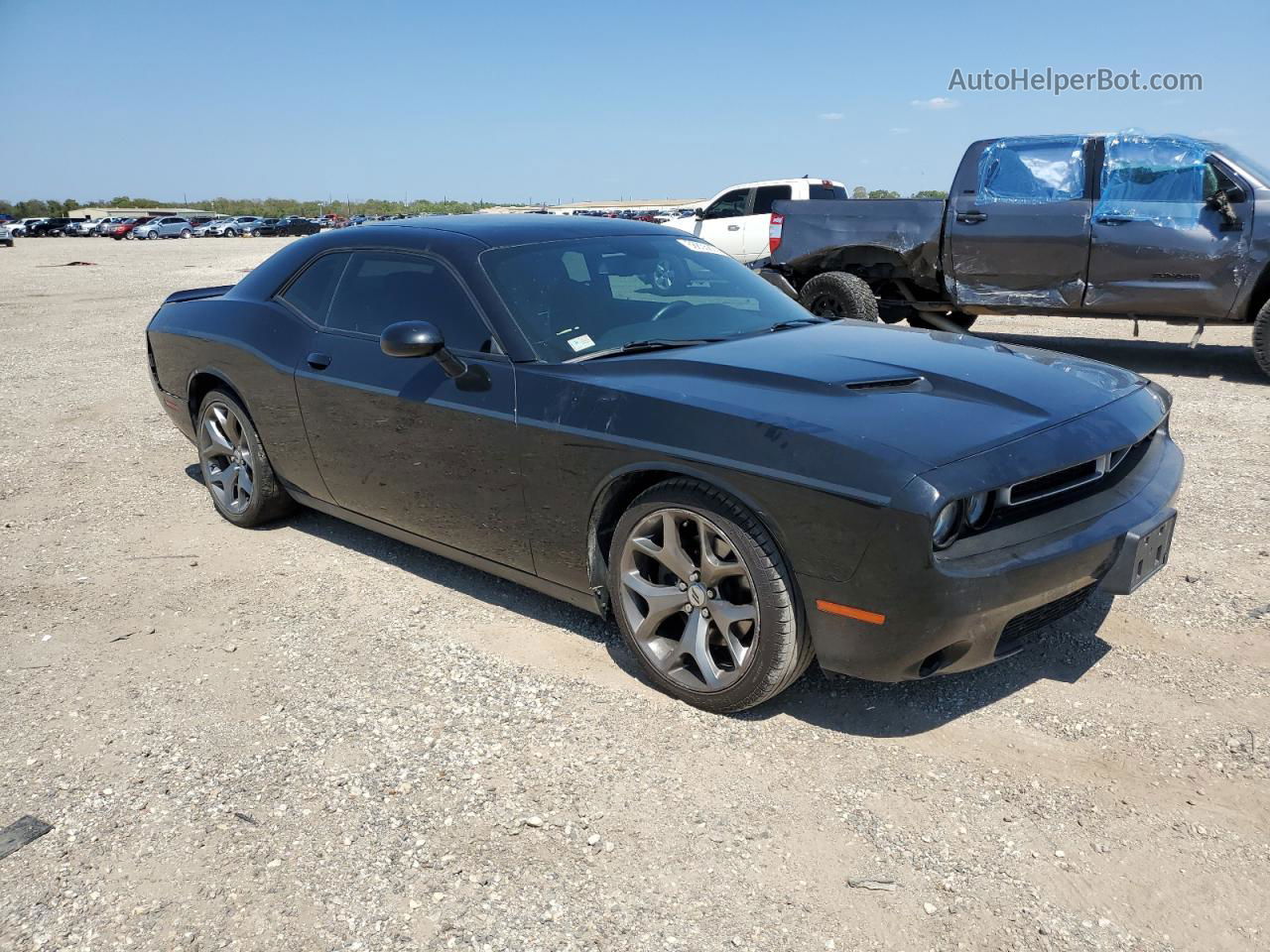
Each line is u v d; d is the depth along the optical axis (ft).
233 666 11.64
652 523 10.18
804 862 7.92
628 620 10.59
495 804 8.79
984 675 10.74
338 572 14.42
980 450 8.68
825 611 8.98
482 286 11.88
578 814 8.61
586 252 13.01
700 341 11.83
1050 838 8.11
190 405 16.90
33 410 26.25
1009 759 9.21
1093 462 9.56
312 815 8.75
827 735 9.71
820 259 32.32
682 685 10.25
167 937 7.38
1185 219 25.75
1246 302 25.49
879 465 8.45
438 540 12.86
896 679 9.05
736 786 8.92
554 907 7.53
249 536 16.17
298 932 7.38
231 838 8.49
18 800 9.17
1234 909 7.27
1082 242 27.25
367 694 10.82
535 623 12.44
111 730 10.34
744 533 9.24
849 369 10.34
